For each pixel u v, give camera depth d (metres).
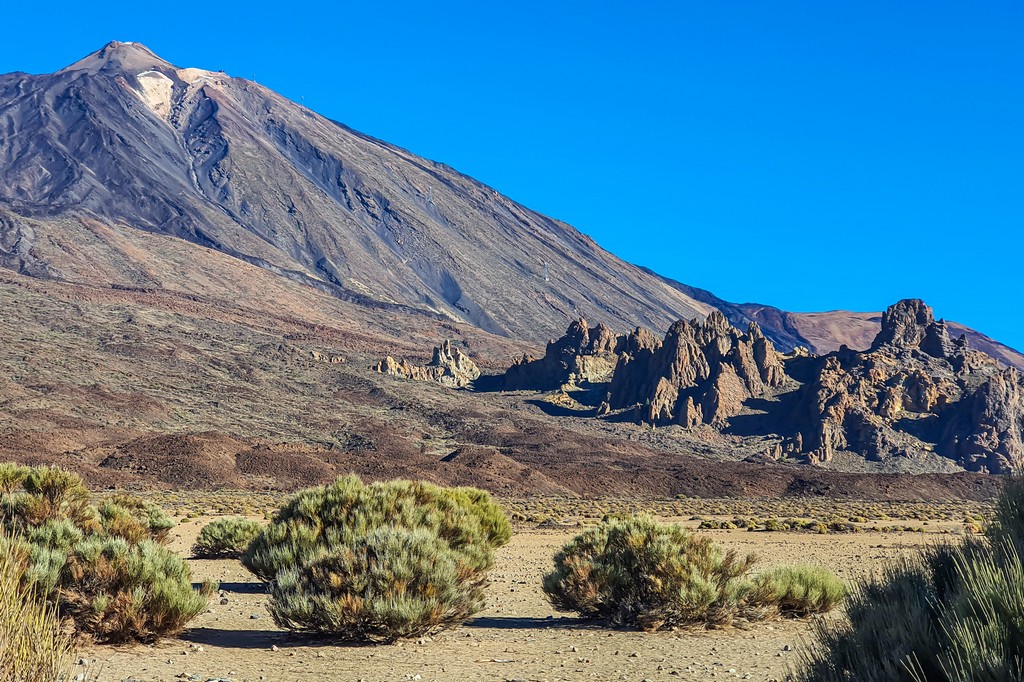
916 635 6.03
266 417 182.00
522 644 14.59
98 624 13.05
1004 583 5.79
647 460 158.50
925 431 174.25
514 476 125.12
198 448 120.00
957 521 67.00
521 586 24.94
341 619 14.12
